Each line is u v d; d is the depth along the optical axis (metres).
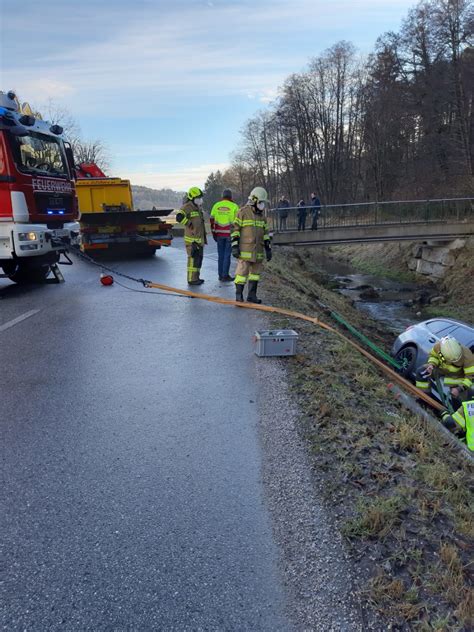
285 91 59.53
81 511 2.78
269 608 2.12
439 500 2.79
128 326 6.49
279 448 3.41
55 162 9.78
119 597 2.19
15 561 2.40
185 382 4.61
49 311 7.44
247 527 2.64
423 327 8.15
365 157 53.66
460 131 39.28
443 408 5.46
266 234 7.44
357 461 3.19
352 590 2.19
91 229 12.59
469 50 39.91
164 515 2.74
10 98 8.51
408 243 25.78
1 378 4.77
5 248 8.27
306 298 10.63
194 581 2.27
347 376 4.83
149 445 3.49
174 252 15.50
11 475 3.14
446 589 2.15
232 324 6.51
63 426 3.79
